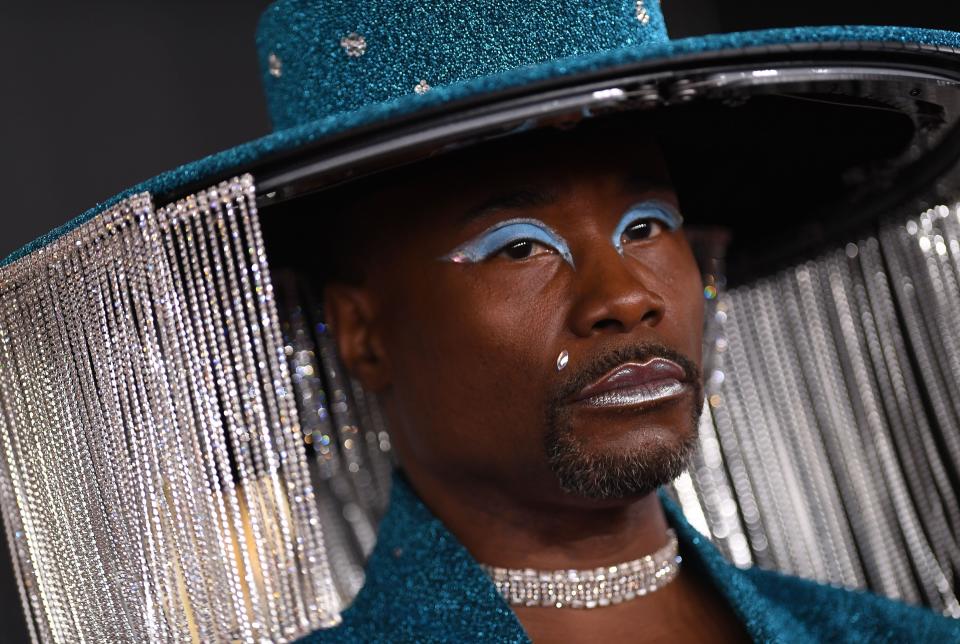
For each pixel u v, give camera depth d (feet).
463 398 7.93
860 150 9.14
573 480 7.59
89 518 7.41
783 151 9.13
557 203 7.80
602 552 8.19
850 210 10.30
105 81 14.21
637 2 8.13
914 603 12.26
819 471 12.16
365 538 12.21
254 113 14.94
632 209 7.99
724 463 12.46
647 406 7.60
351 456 11.35
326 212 8.48
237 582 6.86
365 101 8.02
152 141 14.35
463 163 7.83
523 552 8.16
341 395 10.69
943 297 10.53
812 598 9.39
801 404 11.91
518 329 7.72
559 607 8.11
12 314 7.75
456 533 8.38
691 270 8.31
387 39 7.97
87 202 13.94
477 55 7.85
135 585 7.17
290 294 9.56
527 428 7.75
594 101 6.53
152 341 6.94
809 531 12.33
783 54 6.70
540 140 7.81
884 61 7.04
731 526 12.45
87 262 7.18
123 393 7.09
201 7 14.80
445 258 7.87
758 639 8.15
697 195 9.91
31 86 13.84
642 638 8.18
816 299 11.35
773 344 11.75
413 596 8.00
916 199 9.98
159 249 6.90
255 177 6.87
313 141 6.57
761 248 10.96
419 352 8.13
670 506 8.82
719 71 6.63
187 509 6.91
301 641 8.05
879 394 11.65
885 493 12.17
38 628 8.44
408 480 8.69
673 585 8.49
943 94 7.60
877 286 10.96
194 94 14.64
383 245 8.21
